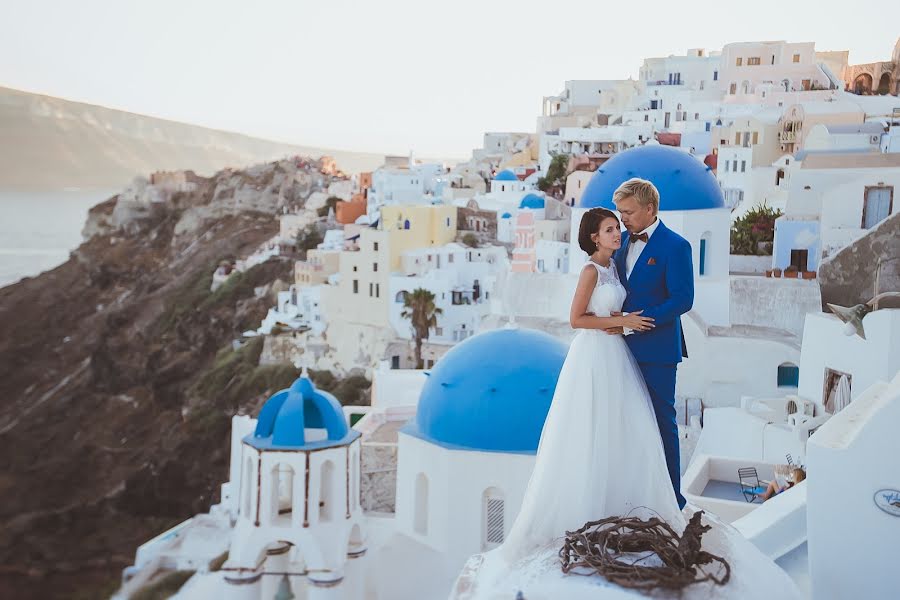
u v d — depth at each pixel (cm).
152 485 5081
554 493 599
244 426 3262
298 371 6138
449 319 5697
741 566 550
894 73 4772
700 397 2262
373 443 2212
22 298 5284
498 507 1581
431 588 1591
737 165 4031
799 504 952
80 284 5519
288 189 7506
